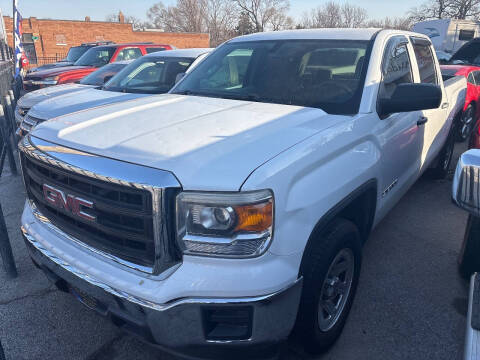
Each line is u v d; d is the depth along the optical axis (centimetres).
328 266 226
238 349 193
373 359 258
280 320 196
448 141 527
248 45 372
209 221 182
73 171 204
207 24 6253
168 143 211
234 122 246
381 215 324
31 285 338
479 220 317
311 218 209
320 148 223
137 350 268
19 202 518
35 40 3666
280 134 227
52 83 939
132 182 184
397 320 293
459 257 354
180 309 183
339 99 288
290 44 350
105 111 282
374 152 278
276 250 191
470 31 2138
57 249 225
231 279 183
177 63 614
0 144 685
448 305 310
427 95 271
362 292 325
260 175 186
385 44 322
